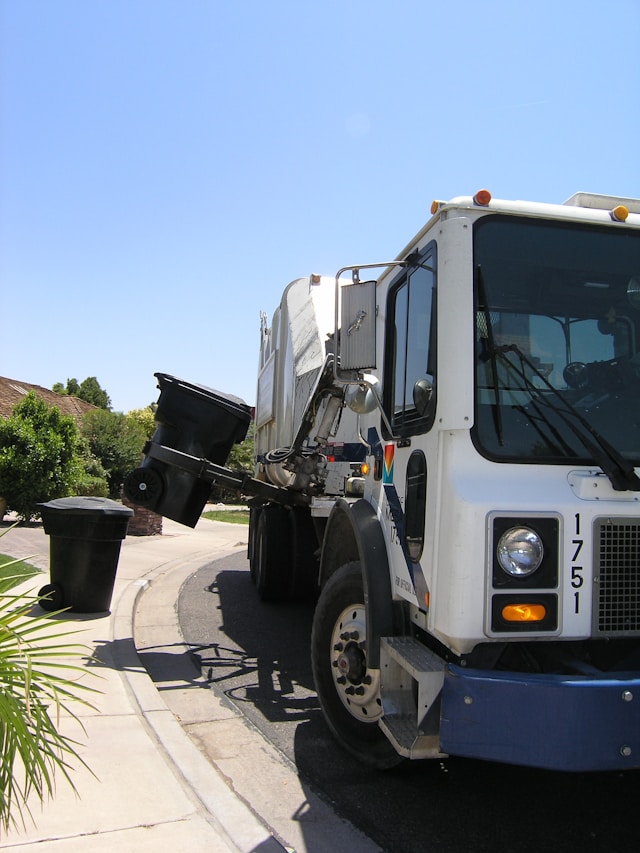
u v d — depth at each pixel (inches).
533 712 114.5
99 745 167.5
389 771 166.2
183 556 551.8
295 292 342.3
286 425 329.7
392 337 171.2
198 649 278.4
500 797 155.3
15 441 660.7
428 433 140.2
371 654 152.1
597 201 158.4
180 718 202.5
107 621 288.0
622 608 126.7
